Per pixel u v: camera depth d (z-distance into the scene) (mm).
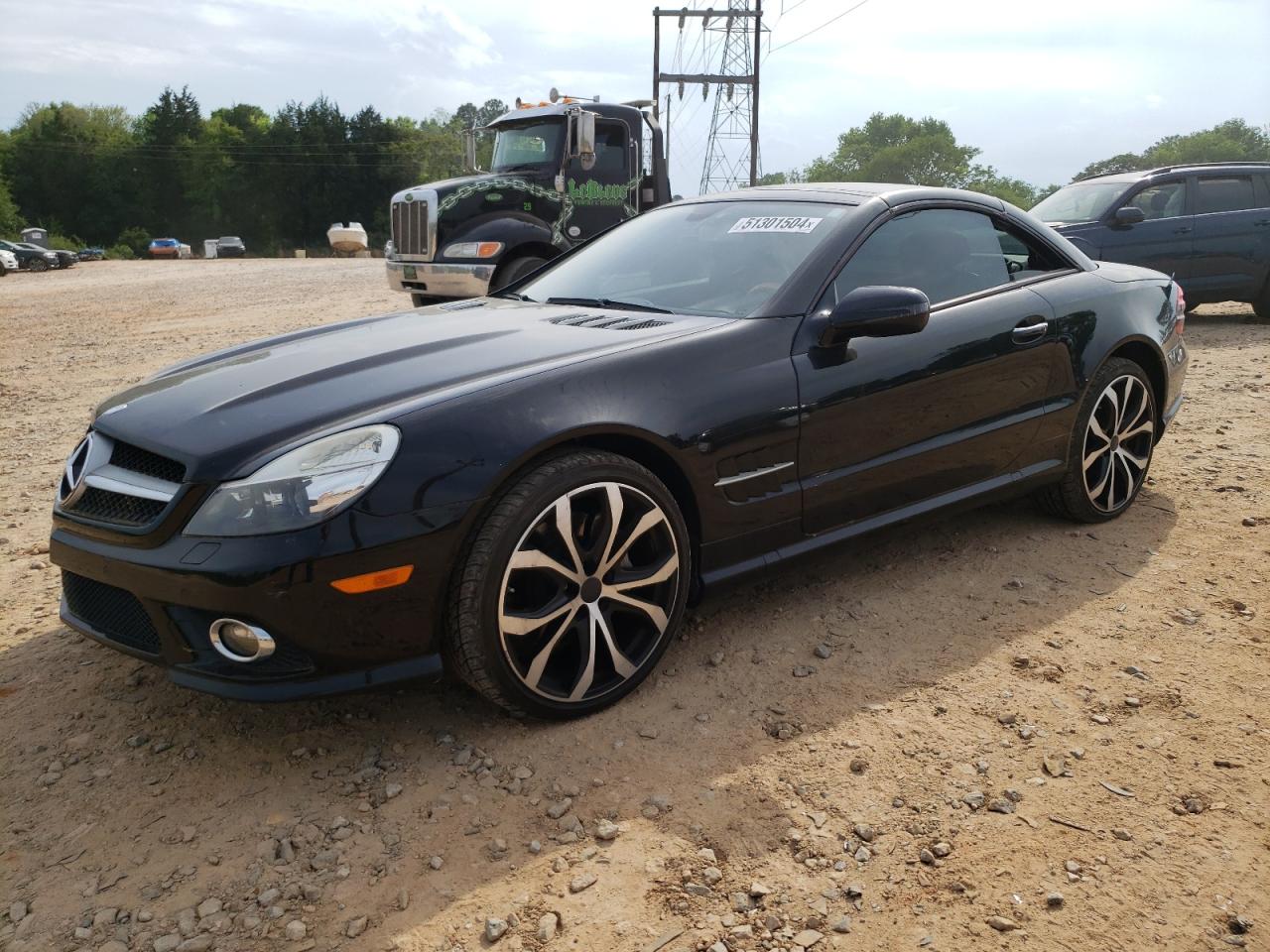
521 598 2512
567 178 9703
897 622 3182
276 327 12070
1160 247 9438
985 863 2074
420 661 2389
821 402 2969
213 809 2295
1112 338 3830
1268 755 2434
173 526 2271
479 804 2285
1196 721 2590
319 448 2275
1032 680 2809
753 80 33250
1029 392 3582
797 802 2275
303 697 2264
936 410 3285
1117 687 2762
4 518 4434
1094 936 1869
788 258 3215
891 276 3303
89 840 2197
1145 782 2336
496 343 2885
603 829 2166
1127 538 3846
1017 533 3930
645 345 2760
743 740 2527
